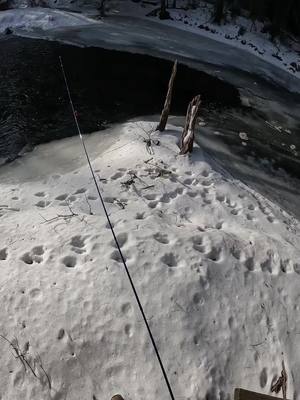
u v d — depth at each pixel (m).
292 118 10.43
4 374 3.73
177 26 14.49
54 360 3.84
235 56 13.02
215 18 14.55
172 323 4.19
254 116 10.16
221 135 8.93
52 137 8.21
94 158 7.33
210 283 4.61
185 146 6.98
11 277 4.35
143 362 3.93
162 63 11.95
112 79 10.84
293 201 7.34
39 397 3.67
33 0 15.39
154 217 5.49
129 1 16.08
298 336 4.45
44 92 9.92
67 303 4.18
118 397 3.39
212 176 6.73
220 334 4.26
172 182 6.38
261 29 14.61
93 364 3.89
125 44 12.87
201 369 3.97
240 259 5.02
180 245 4.93
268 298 4.68
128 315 4.17
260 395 3.53
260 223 6.06
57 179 6.59
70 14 14.67
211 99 10.59
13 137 8.10
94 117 9.03
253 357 4.19
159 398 3.75
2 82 10.19
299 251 5.46
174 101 10.20
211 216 5.93
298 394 4.04
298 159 8.73
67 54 11.95
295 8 14.82
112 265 4.54
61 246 4.74
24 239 4.85
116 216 5.39
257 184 7.50
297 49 14.16
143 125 8.20
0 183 6.62
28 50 12.05
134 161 6.84
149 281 4.46
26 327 4.00
